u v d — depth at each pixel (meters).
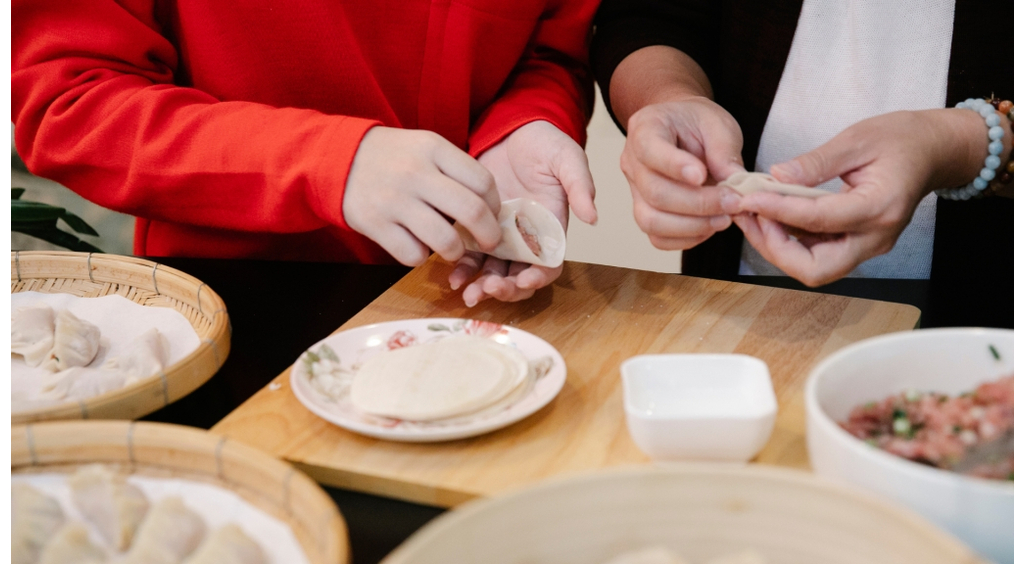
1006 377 0.69
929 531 0.57
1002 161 0.91
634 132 0.90
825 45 1.06
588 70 1.28
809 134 1.09
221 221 0.99
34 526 0.68
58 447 0.72
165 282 0.95
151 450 0.71
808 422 0.66
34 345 0.90
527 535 0.60
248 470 0.69
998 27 0.99
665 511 0.61
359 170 0.89
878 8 1.02
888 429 0.68
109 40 1.01
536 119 1.01
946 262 1.07
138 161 0.96
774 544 0.61
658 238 0.91
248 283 1.00
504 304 0.94
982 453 0.65
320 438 0.77
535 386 0.81
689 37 1.18
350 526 0.72
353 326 0.91
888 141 0.85
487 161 1.04
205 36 1.07
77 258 0.98
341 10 1.06
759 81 1.11
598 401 0.80
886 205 0.82
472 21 1.09
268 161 0.92
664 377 0.74
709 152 0.90
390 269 1.03
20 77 1.00
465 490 0.72
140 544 0.66
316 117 0.93
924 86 1.04
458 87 1.12
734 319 0.92
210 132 0.95
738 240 1.19
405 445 0.76
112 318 0.94
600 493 0.61
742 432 0.69
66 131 0.99
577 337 0.89
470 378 0.79
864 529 0.59
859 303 0.93
